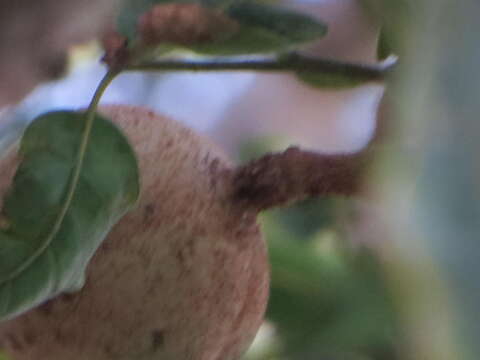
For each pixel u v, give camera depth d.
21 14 0.67
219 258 0.40
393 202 0.21
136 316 0.40
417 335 0.21
